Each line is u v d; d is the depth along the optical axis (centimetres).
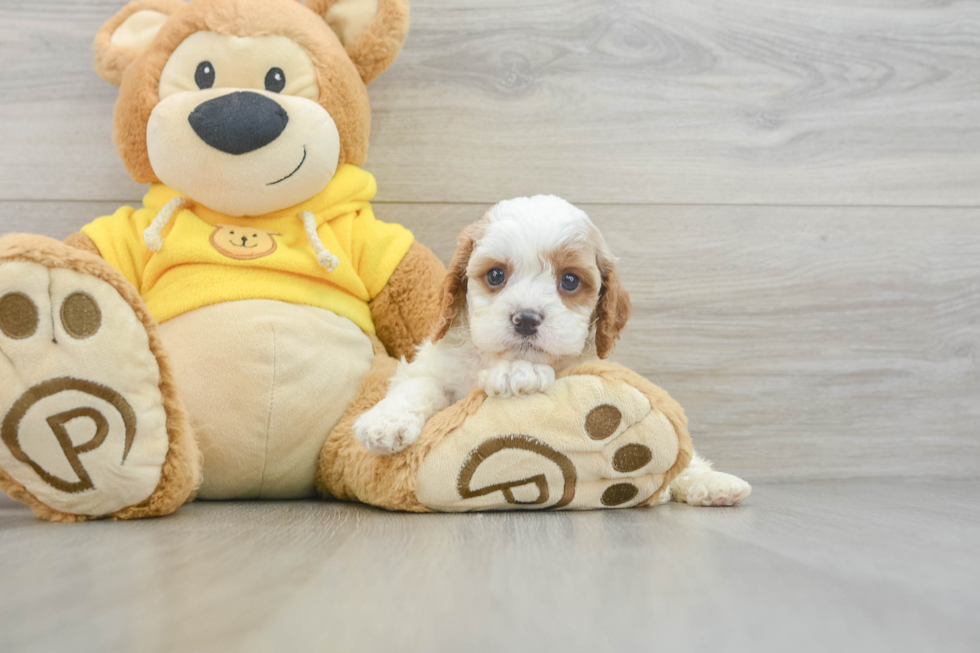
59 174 209
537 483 141
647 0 224
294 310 170
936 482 227
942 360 232
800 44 230
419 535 115
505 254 151
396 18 189
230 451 162
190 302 166
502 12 221
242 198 169
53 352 122
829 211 230
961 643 64
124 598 75
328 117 175
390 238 190
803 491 202
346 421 167
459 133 220
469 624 67
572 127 223
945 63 234
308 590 79
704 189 226
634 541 111
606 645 62
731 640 64
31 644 60
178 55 172
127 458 129
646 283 224
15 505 160
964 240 233
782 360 228
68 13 210
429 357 165
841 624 69
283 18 174
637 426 141
